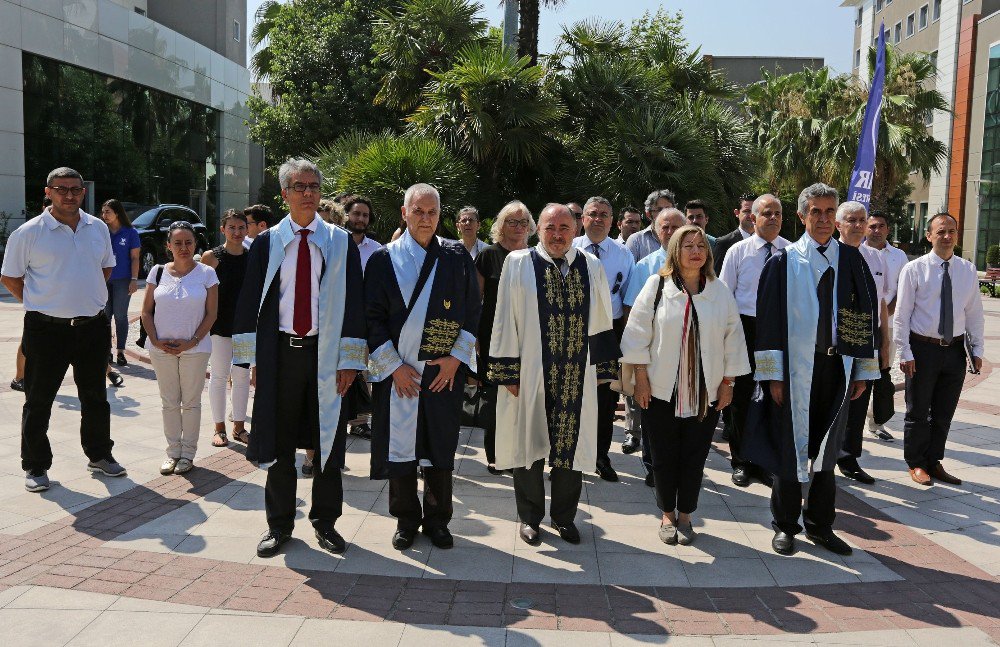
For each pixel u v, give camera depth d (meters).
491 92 12.14
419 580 3.82
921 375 5.46
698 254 4.23
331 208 5.75
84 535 4.26
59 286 4.88
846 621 3.47
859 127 21.41
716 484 5.49
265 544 4.06
